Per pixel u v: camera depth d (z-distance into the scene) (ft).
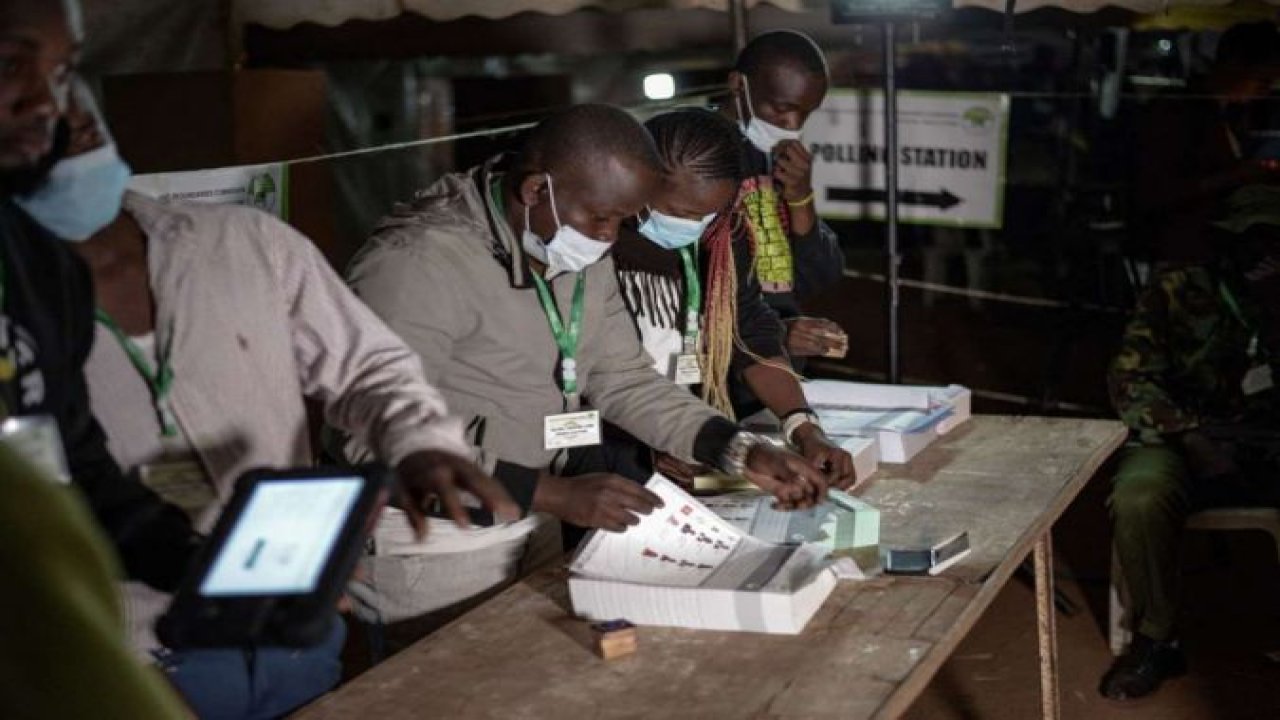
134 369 6.01
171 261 6.06
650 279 10.02
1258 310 12.78
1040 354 22.88
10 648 2.40
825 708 6.50
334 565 4.50
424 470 5.87
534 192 8.03
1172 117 18.12
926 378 22.39
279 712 6.76
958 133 19.81
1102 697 12.75
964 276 25.77
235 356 6.20
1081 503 17.08
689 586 7.40
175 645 4.42
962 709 12.62
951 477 9.96
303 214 14.71
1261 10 16.12
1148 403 12.96
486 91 21.84
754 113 11.42
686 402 9.19
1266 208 12.80
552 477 8.16
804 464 8.71
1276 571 15.25
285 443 6.44
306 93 14.62
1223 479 12.68
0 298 5.32
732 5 15.76
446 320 8.16
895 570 8.12
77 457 5.65
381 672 7.02
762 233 11.49
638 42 17.33
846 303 26.45
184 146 14.06
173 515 6.07
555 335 8.70
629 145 7.96
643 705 6.61
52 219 5.62
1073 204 21.72
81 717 2.43
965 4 15.83
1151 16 16.44
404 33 16.47
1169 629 12.67
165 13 15.51
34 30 5.27
